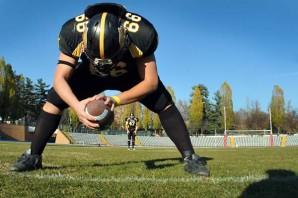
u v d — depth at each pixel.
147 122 80.50
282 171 5.91
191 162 5.36
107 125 3.71
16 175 4.85
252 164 7.26
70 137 48.62
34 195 3.49
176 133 5.45
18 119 72.19
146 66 4.42
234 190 3.90
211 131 77.44
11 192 3.60
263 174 5.49
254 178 4.98
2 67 68.12
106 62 4.05
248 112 86.69
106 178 4.77
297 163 7.61
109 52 3.96
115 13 4.30
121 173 5.36
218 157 10.18
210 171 5.72
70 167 6.10
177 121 5.45
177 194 3.63
